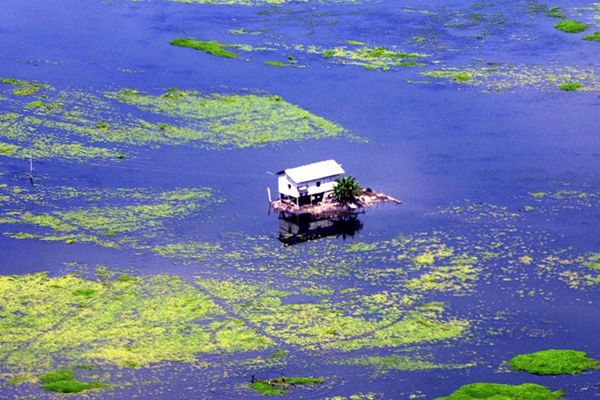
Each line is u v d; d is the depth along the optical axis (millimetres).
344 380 120812
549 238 153250
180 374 122562
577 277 142750
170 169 177625
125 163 179625
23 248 152000
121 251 151250
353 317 134375
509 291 139875
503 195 166625
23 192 169375
